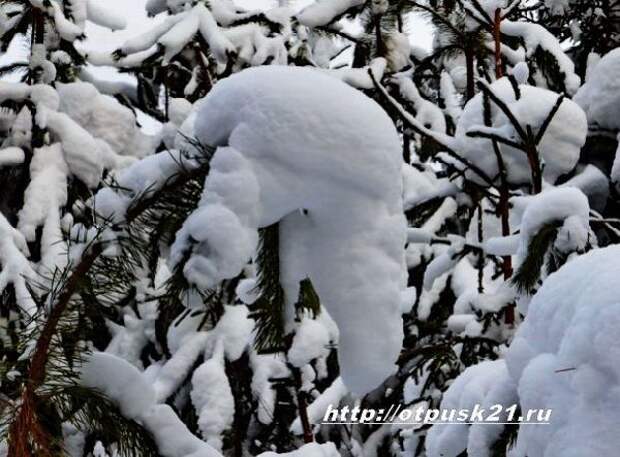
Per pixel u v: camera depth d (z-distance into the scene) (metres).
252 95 1.50
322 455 3.00
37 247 4.13
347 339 1.58
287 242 1.60
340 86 1.57
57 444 1.40
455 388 2.31
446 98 5.61
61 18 4.93
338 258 1.56
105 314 1.56
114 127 5.17
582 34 5.18
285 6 5.73
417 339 4.49
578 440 1.37
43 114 4.34
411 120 3.26
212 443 3.72
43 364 1.41
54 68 4.61
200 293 1.40
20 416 1.34
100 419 1.56
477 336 3.29
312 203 1.52
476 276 4.30
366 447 4.41
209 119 1.54
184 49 5.40
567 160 3.17
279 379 3.64
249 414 4.09
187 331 4.02
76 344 1.50
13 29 4.95
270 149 1.45
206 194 1.43
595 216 2.97
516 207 3.07
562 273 1.66
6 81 4.49
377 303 1.56
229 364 4.00
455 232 4.82
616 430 1.33
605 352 1.38
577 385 1.40
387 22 5.03
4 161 4.22
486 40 4.33
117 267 1.49
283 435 4.20
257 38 5.40
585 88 3.71
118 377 1.60
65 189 4.27
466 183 3.49
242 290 2.08
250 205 1.42
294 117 1.46
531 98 3.14
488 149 3.21
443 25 4.27
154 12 6.00
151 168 1.53
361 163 1.50
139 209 1.50
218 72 5.62
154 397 1.65
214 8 5.47
